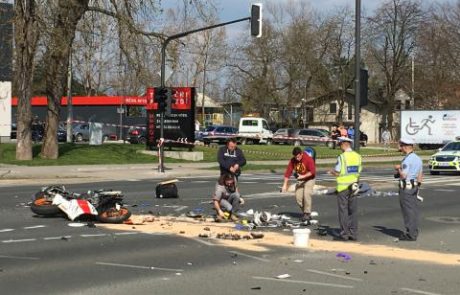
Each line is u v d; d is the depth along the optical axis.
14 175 25.22
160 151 28.12
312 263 8.79
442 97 72.88
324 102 84.56
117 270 8.16
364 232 11.86
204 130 60.50
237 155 13.64
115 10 29.58
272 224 12.67
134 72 32.22
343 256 9.27
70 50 29.64
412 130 55.28
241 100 88.31
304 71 79.25
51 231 11.39
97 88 78.12
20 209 14.62
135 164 32.06
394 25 76.12
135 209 14.98
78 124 59.09
